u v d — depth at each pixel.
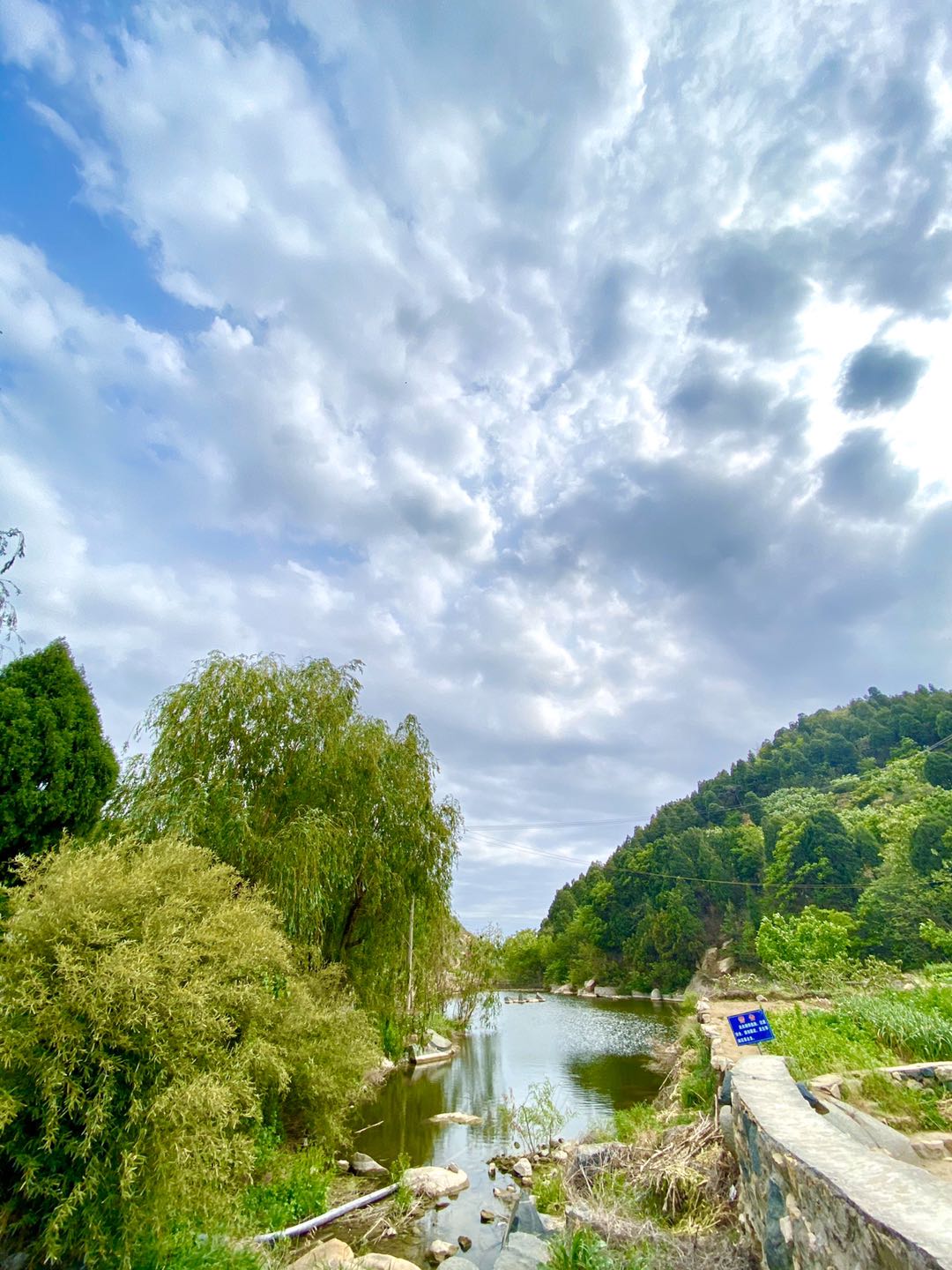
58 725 9.46
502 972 18.12
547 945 79.69
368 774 12.75
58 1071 4.72
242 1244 5.93
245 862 10.31
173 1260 5.17
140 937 5.70
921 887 40.53
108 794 10.02
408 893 13.05
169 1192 4.96
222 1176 5.54
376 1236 7.70
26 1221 4.80
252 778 11.68
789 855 63.47
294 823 10.88
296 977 9.51
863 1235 2.92
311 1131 9.41
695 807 112.88
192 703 11.84
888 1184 3.25
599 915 75.69
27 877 5.82
